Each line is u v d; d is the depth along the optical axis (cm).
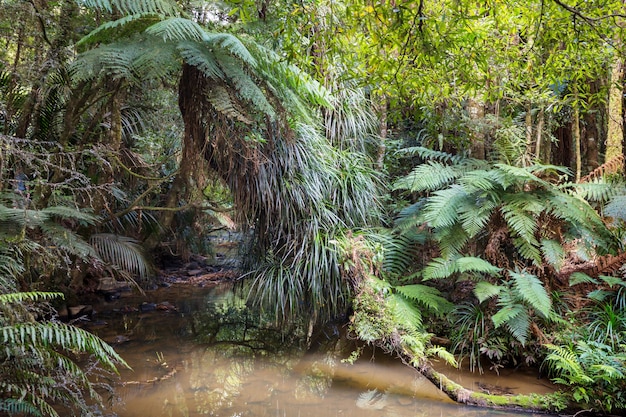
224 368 398
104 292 622
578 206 418
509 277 428
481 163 482
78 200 508
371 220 547
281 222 493
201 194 540
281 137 473
